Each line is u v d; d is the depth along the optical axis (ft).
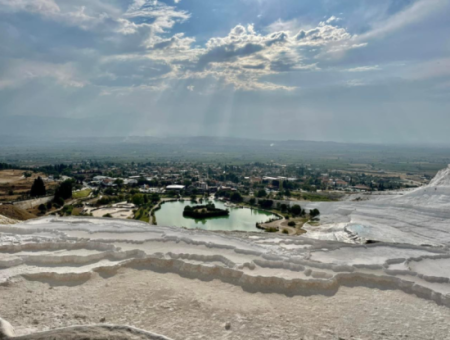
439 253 82.84
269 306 50.08
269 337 41.75
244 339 40.91
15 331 39.99
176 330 42.22
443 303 54.24
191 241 79.66
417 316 49.70
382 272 65.98
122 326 38.68
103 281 56.65
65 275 56.90
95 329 38.01
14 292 51.72
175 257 67.46
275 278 57.72
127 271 61.16
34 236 81.20
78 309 47.01
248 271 62.54
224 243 79.15
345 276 61.98
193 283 57.11
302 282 57.67
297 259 69.21
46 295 51.16
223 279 59.00
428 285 60.80
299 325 45.21
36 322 43.24
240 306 49.39
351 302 53.11
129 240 79.15
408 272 65.77
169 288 54.44
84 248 73.61
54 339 35.94
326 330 44.34
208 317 45.75
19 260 63.72
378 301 53.98
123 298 50.47
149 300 50.06
